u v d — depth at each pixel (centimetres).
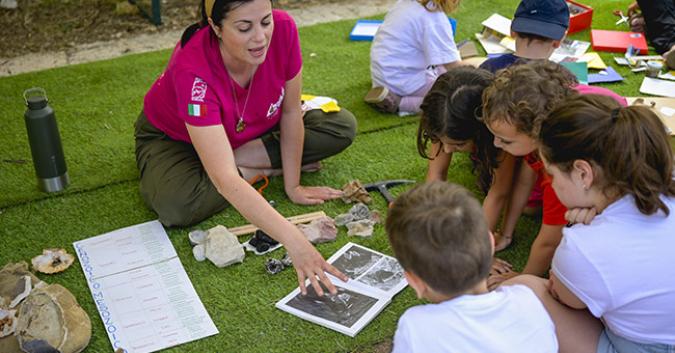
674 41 387
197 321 209
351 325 204
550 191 200
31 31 446
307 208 263
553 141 157
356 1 495
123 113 338
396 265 229
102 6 480
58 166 272
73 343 197
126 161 297
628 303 153
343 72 379
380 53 331
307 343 200
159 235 248
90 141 313
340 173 286
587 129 151
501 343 136
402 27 322
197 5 485
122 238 246
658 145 150
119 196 272
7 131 322
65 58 410
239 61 230
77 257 238
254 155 269
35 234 251
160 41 433
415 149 303
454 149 212
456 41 415
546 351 141
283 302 214
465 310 138
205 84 222
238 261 233
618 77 357
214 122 219
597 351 168
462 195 142
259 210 201
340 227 252
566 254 158
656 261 151
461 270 137
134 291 222
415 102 330
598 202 160
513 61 272
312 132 275
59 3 481
